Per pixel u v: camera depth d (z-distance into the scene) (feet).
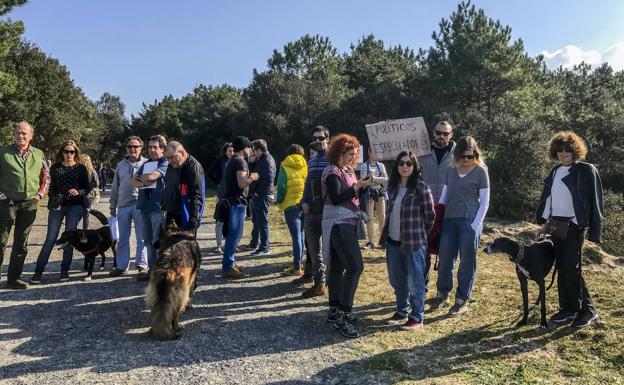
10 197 18.98
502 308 16.62
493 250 14.82
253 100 118.62
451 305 17.13
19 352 13.29
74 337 14.46
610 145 87.81
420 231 14.94
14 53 100.32
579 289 14.57
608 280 19.85
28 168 19.26
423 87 106.32
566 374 11.79
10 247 28.45
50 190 21.21
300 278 20.56
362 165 27.02
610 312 15.44
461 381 11.55
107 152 213.87
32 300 18.06
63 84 109.60
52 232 21.02
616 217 51.24
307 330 15.16
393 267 15.61
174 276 14.47
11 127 84.53
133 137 21.97
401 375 11.94
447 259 16.62
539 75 104.83
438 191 18.10
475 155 15.93
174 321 14.61
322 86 119.24
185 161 18.28
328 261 14.82
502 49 92.89
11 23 52.47
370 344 13.92
